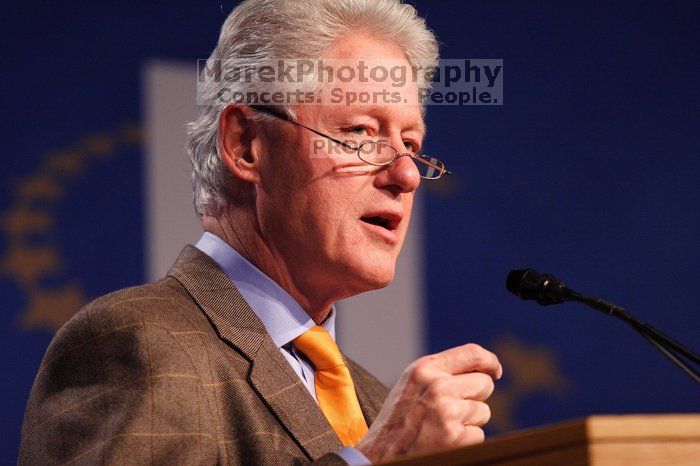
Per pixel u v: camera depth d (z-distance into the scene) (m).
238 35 6.47
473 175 11.83
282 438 5.50
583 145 12.41
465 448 3.78
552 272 11.94
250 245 6.27
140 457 4.89
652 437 3.45
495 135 12.03
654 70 12.91
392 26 6.40
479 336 11.45
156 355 5.27
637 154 12.61
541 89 12.37
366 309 10.83
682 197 12.64
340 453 5.00
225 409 5.46
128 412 5.03
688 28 13.19
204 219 6.55
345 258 6.01
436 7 12.15
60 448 5.12
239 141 6.34
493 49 12.28
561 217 12.11
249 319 5.93
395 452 4.94
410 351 11.00
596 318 11.97
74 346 5.38
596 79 12.64
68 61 10.38
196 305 5.89
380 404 6.79
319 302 6.36
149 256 10.19
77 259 9.98
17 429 9.56
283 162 6.12
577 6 12.75
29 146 10.08
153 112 10.53
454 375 5.15
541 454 3.56
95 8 10.57
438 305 11.30
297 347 6.19
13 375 9.63
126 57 10.57
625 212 12.40
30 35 10.30
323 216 6.01
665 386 12.00
